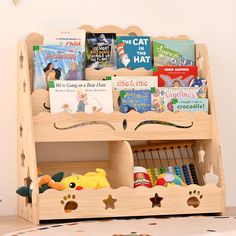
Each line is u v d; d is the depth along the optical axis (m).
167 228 1.85
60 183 2.00
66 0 2.28
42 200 1.96
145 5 2.36
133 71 2.24
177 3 2.40
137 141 2.34
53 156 2.26
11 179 2.22
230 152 2.45
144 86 2.21
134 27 2.35
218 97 2.44
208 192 2.12
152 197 2.05
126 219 2.05
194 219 2.04
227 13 2.44
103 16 2.32
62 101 2.10
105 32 2.31
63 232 1.80
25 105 2.10
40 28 2.25
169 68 2.25
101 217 2.02
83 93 2.12
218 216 2.11
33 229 1.87
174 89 2.20
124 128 2.12
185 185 2.13
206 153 2.26
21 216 2.16
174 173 2.32
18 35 2.23
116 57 2.26
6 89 2.22
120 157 2.15
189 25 2.41
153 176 2.32
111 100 2.15
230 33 2.45
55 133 2.06
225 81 2.44
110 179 2.27
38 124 2.04
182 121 2.17
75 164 2.26
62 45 2.18
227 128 2.44
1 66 2.21
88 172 2.26
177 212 2.08
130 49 2.27
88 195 1.99
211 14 2.43
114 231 1.80
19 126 2.19
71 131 2.07
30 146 2.01
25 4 2.23
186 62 2.32
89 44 2.23
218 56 2.44
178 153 2.38
